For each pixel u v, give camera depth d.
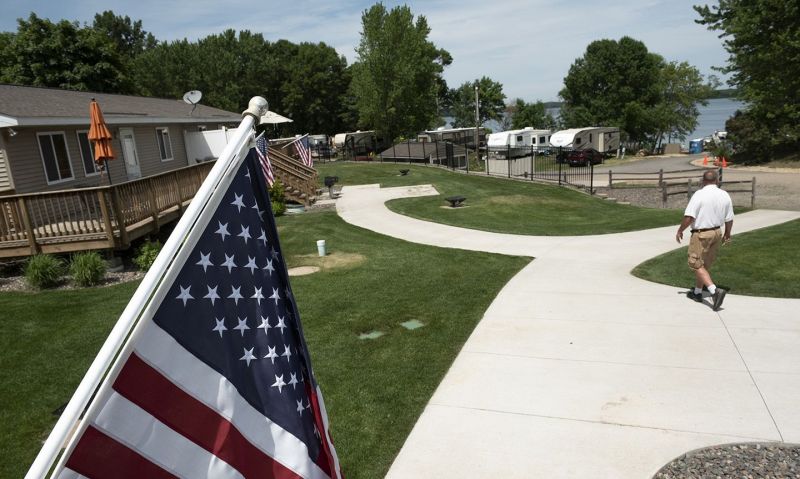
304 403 2.48
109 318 7.99
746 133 39.88
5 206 10.32
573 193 22.20
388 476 4.18
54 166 14.53
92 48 32.72
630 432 4.57
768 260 9.27
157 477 1.90
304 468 2.38
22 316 8.16
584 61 63.03
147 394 1.89
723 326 6.61
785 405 4.82
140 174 19.61
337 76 66.94
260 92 61.84
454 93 92.81
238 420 2.17
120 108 19.09
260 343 2.31
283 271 2.52
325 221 15.77
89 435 1.74
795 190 24.91
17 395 5.79
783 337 6.19
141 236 11.86
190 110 26.39
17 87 17.44
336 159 46.97
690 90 59.41
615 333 6.61
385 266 10.41
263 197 2.44
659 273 9.07
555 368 5.81
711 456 4.16
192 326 2.06
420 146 38.47
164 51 61.19
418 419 4.97
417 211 17.22
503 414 4.98
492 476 4.13
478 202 19.00
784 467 3.96
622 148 54.56
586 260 10.31
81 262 9.82
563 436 4.58
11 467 4.53
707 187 7.09
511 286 8.77
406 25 48.12
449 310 7.75
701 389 5.18
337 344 6.69
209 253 2.15
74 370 6.34
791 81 34.50
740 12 35.47
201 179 15.78
